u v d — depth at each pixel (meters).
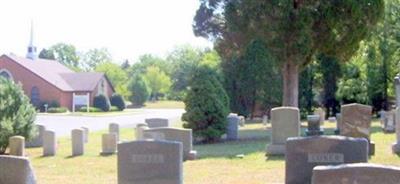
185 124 23.56
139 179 11.12
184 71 109.81
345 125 17.81
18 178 10.19
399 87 17.58
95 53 143.12
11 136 19.67
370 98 42.91
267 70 39.62
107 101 72.62
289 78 29.14
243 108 40.72
